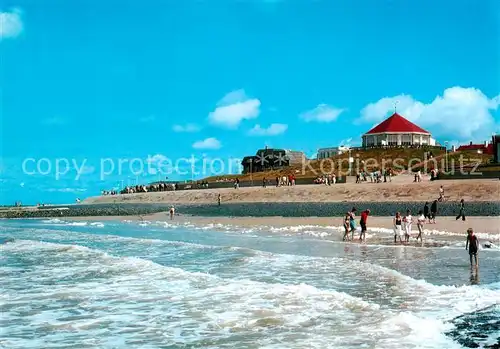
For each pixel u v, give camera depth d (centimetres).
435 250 2700
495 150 8994
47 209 11056
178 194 10675
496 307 1406
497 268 2091
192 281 1883
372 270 2080
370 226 4131
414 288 1691
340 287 1747
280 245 3114
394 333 1173
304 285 1727
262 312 1395
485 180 6712
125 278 1969
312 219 4931
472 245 2016
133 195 12212
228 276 2023
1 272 2158
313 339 1145
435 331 1178
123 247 3219
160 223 5734
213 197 9562
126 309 1466
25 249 3064
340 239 3384
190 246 3173
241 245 3180
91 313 1425
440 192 6094
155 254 2805
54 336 1212
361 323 1264
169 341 1162
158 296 1630
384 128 14900
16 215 8988
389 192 7075
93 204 12381
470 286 1711
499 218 4209
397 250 2748
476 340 1105
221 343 1137
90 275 2053
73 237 4091
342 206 6462
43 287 1805
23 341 1174
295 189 8444
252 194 8906
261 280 1920
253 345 1114
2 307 1502
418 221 3027
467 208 5234
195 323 1305
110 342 1162
